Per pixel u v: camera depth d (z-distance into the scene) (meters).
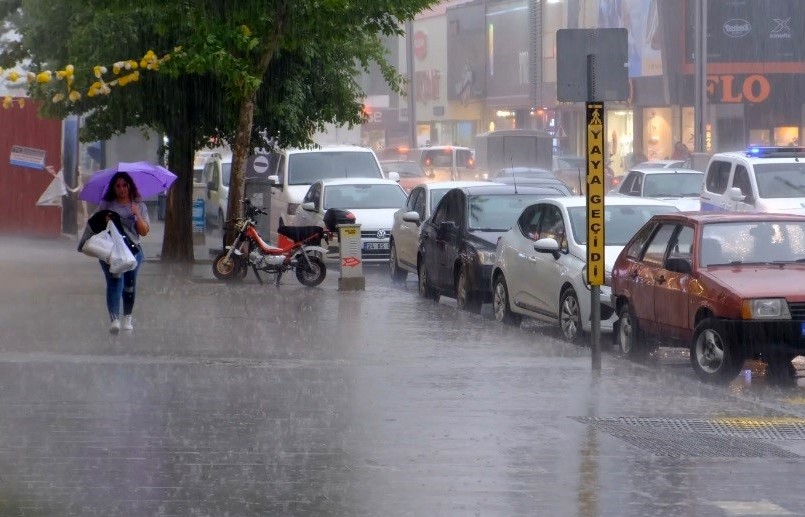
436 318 21.20
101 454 11.05
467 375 15.46
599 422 12.74
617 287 18.52
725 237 16.95
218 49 25.45
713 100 68.31
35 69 29.11
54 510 9.30
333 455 11.12
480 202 24.30
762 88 68.56
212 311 21.80
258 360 16.50
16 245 35.28
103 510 9.30
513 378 15.24
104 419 12.52
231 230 27.61
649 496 9.87
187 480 10.20
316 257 26.59
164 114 29.80
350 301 23.64
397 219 29.72
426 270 25.72
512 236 21.91
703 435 12.23
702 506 9.59
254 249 26.89
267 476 10.34
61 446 11.35
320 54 30.39
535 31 81.50
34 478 10.22
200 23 25.56
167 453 11.12
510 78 86.31
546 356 17.14
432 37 99.31
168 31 27.30
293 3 26.03
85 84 27.41
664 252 17.61
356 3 26.34
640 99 71.31
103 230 18.48
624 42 15.13
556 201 20.81
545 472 10.61
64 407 13.09
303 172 36.78
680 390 14.55
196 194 49.47
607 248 20.03
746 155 27.67
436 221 25.64
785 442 12.02
